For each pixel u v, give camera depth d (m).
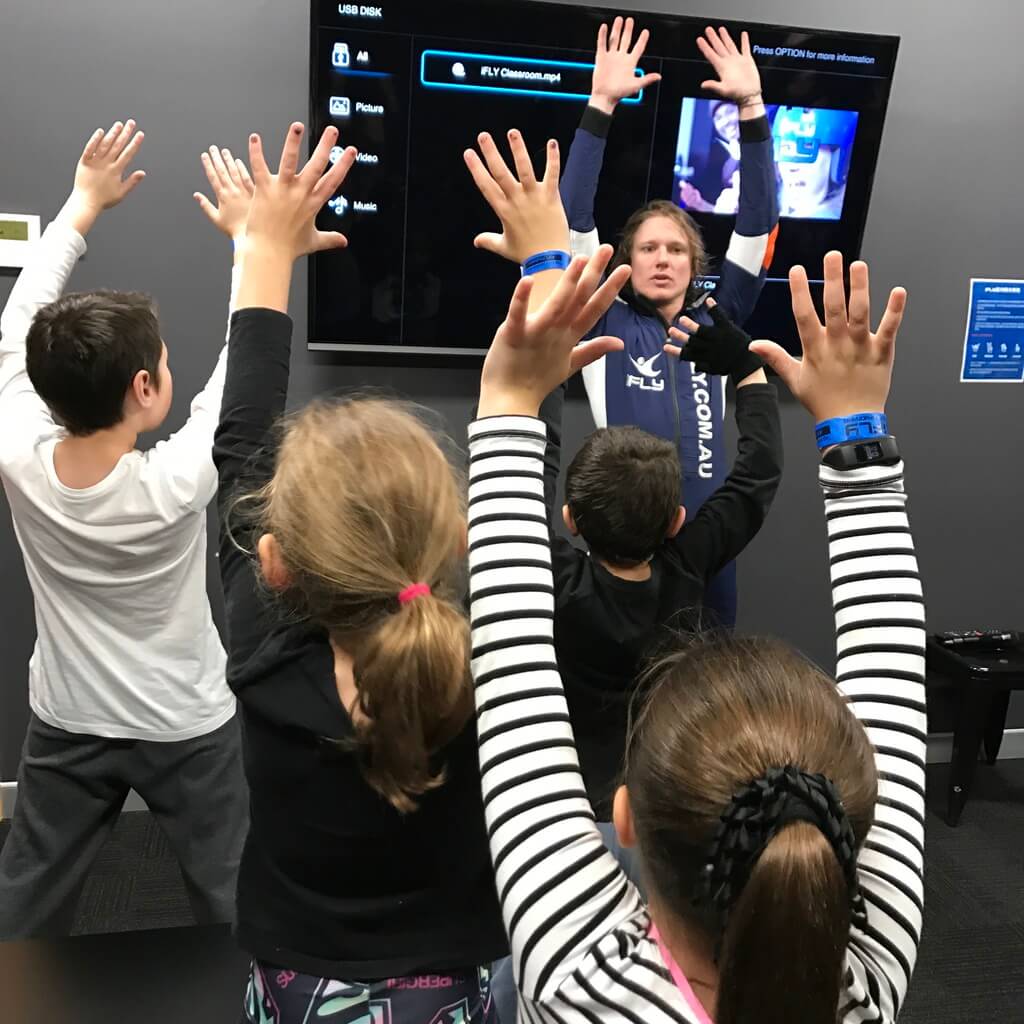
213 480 1.61
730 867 0.56
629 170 2.56
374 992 0.85
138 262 2.48
